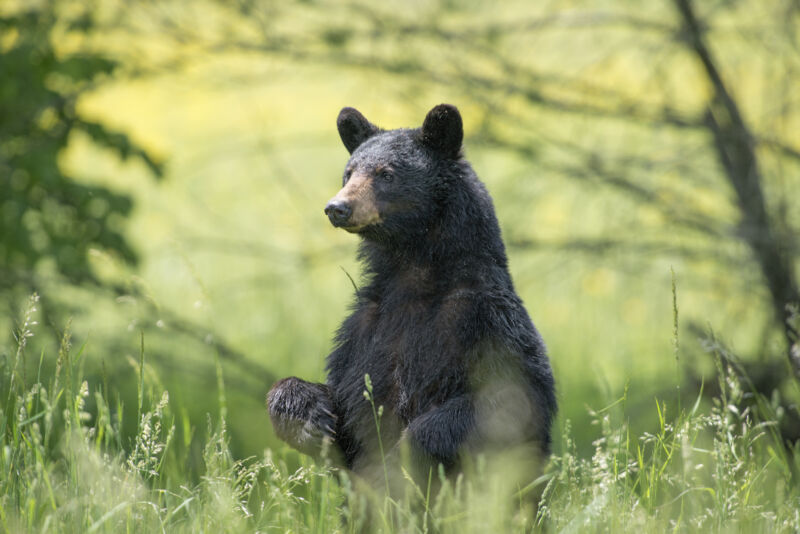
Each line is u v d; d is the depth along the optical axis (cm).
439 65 1288
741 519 620
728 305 1311
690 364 1191
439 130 707
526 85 1275
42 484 586
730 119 1248
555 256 1355
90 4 1290
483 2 1315
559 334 1717
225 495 588
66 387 624
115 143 1309
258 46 1300
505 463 639
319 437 665
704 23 1230
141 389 636
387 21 1282
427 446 642
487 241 695
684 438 620
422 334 674
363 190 690
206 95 1395
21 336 634
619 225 1300
